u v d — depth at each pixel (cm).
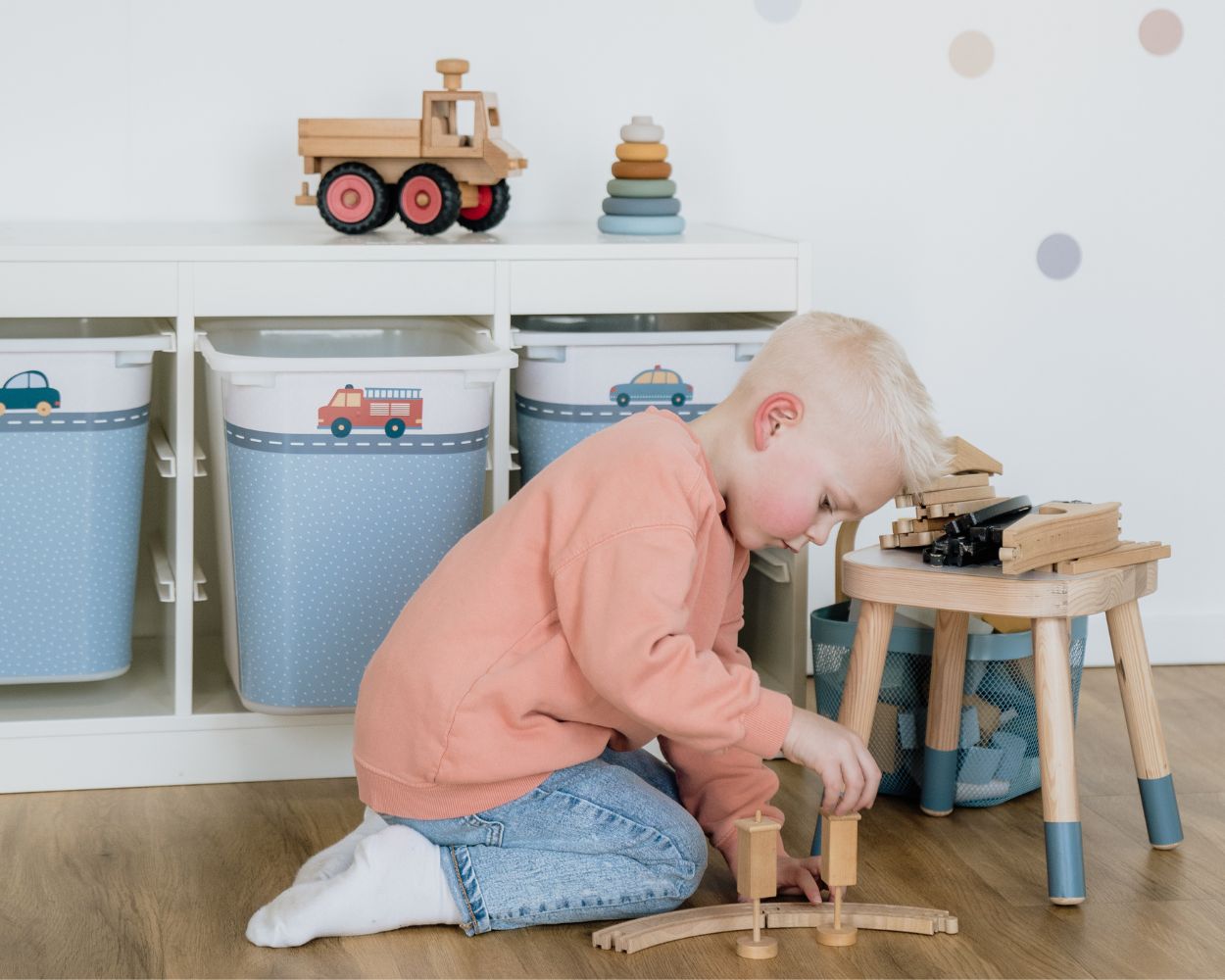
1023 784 165
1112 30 215
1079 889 135
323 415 157
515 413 200
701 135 210
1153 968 124
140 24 195
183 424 165
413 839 130
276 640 162
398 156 180
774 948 126
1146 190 219
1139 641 148
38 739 165
